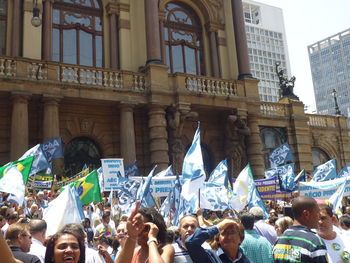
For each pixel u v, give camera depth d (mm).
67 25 22500
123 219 9414
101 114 21547
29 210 12445
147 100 21000
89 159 21344
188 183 8336
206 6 26844
